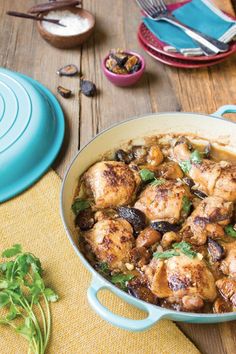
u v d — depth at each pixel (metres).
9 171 1.08
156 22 1.36
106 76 1.29
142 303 0.81
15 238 1.01
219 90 1.29
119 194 1.00
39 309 0.92
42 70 1.32
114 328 0.90
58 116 1.21
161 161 1.09
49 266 0.98
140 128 1.09
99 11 1.47
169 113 1.08
